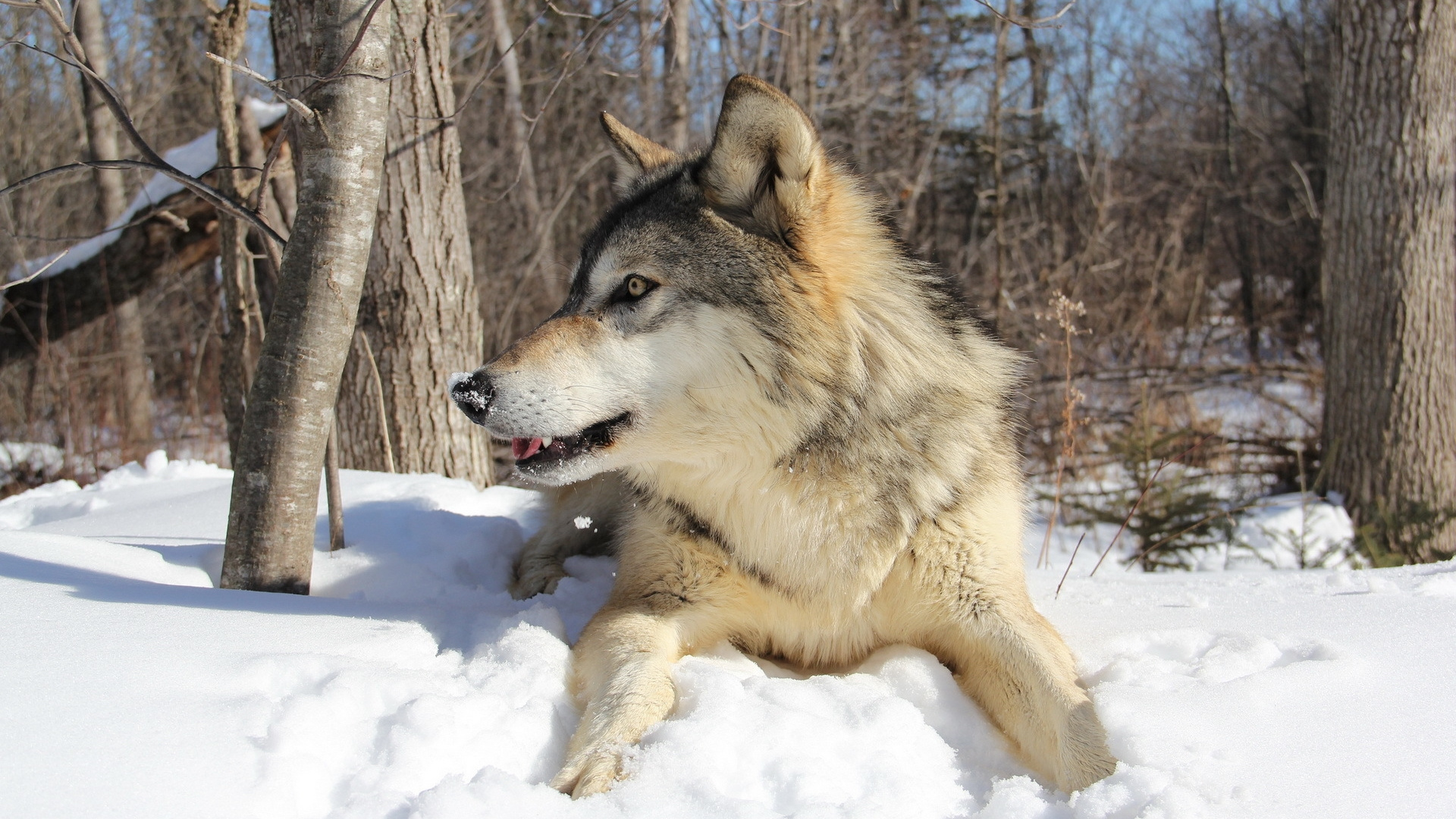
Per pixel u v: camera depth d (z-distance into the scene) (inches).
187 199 333.1
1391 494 291.9
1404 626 113.4
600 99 606.9
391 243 216.2
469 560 153.8
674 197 110.7
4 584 99.5
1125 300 550.6
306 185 118.3
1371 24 293.4
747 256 104.8
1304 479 323.6
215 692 76.6
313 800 67.9
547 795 68.9
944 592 107.4
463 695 86.2
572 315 107.9
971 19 684.1
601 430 106.3
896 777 77.6
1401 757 79.9
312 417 122.0
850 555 107.2
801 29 432.8
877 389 106.3
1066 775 86.3
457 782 66.9
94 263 359.3
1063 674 96.7
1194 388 421.1
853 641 114.0
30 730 65.9
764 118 101.9
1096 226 598.5
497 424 100.0
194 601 102.4
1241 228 730.8
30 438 390.9
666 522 115.0
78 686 73.3
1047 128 828.6
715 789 71.7
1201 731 83.8
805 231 105.0
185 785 63.0
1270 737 83.3
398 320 218.4
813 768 76.5
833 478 105.3
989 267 610.9
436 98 219.0
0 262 558.6
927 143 659.4
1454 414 289.6
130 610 95.1
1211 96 938.7
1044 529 306.7
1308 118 737.0
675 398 104.9
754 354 103.1
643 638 102.4
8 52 648.4
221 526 158.2
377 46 118.5
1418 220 288.0
